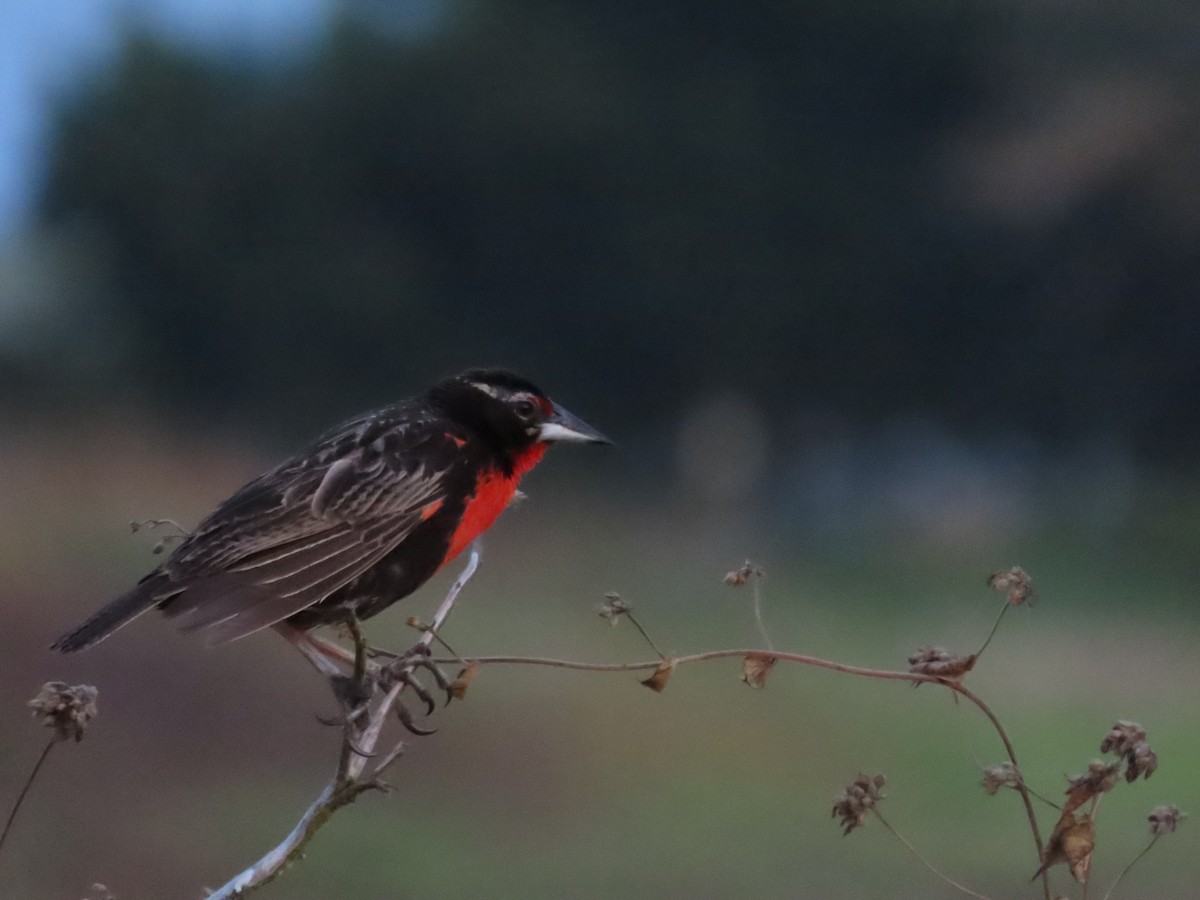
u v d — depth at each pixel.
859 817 4.21
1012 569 4.25
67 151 39.00
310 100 37.97
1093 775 4.17
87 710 3.96
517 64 37.56
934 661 4.23
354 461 5.48
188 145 37.94
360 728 4.45
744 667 4.32
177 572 5.20
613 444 5.94
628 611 4.32
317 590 5.24
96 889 4.28
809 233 37.38
